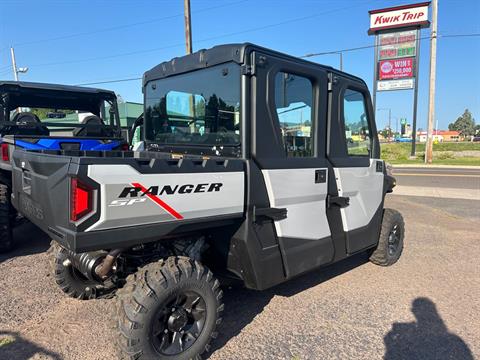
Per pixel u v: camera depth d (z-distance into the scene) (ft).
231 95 10.15
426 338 10.87
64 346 9.98
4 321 11.18
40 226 9.27
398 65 98.27
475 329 11.42
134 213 7.97
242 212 9.78
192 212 8.82
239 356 9.78
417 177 54.85
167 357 8.65
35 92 20.93
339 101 12.58
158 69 12.96
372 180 14.69
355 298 13.43
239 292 13.71
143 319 8.20
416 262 17.44
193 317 9.29
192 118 11.57
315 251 11.89
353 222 13.66
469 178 53.26
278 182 10.50
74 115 23.65
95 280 10.59
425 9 92.99
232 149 10.19
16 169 11.27
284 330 11.13
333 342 10.55
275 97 10.41
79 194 7.34
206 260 11.27
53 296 12.87
